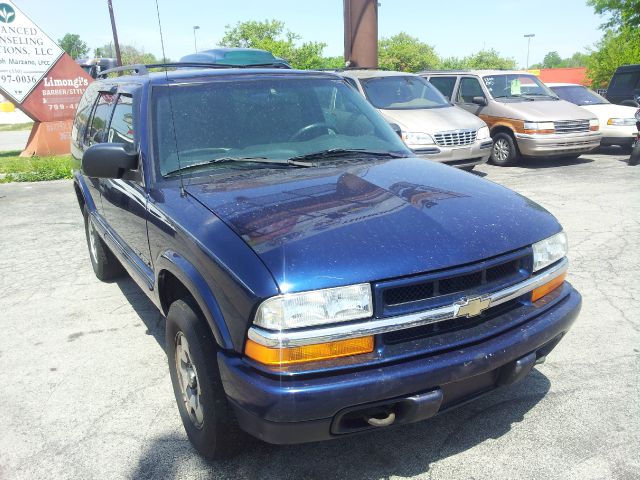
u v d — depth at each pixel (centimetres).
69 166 1198
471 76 1204
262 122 363
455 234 257
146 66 429
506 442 297
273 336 226
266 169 333
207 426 271
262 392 226
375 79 1038
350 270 233
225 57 1026
